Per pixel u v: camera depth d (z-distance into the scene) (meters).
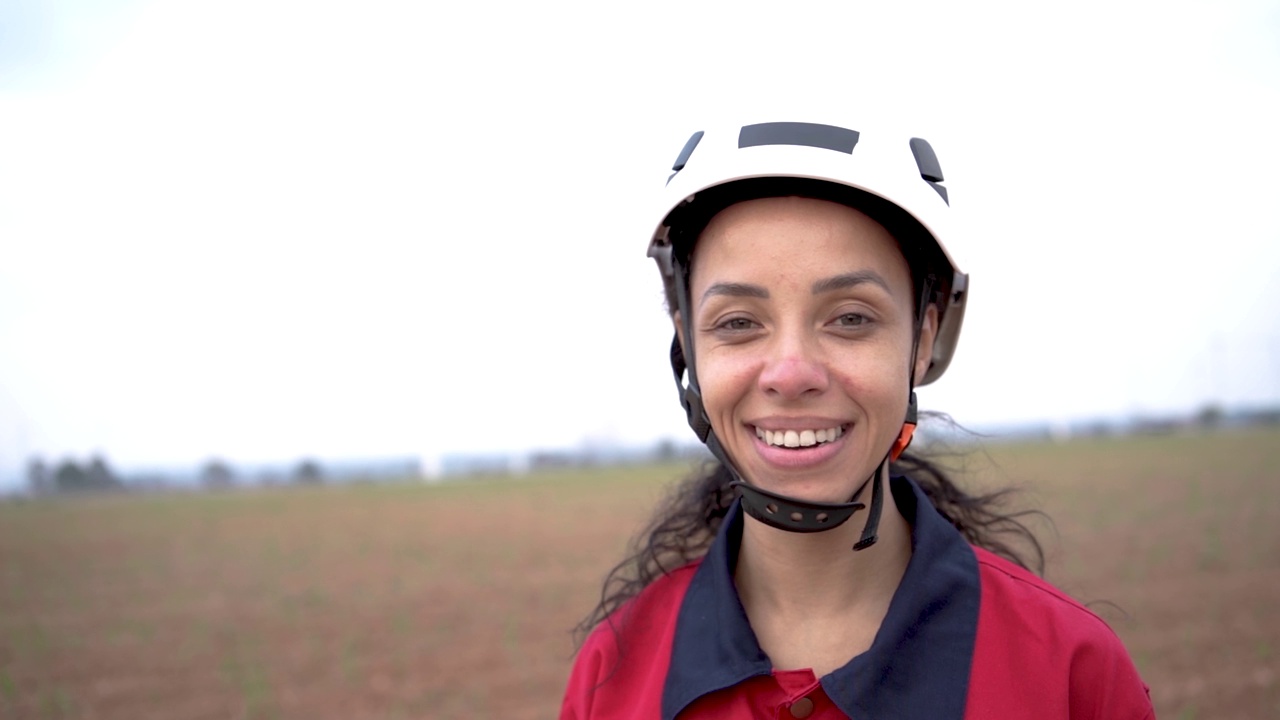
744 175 1.45
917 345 1.57
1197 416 104.00
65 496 70.12
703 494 2.11
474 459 122.50
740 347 1.51
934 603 1.52
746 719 1.50
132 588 19.33
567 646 12.28
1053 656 1.48
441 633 13.53
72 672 12.25
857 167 1.44
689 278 1.67
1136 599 13.45
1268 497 27.47
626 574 2.20
